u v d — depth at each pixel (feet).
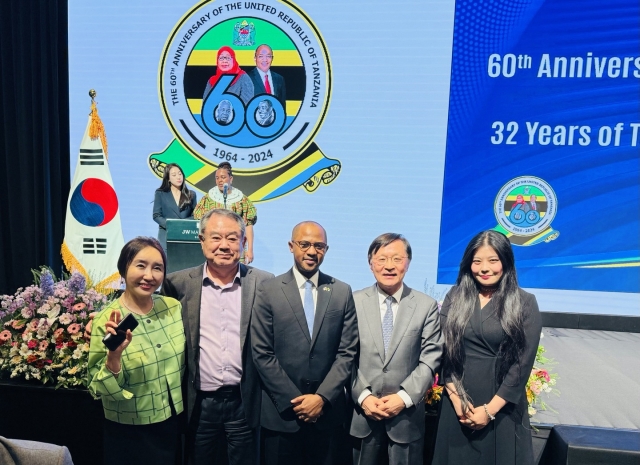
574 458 6.21
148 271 5.40
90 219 15.12
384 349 5.92
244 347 5.77
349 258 14.53
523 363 5.63
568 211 13.48
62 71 15.30
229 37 14.35
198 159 14.85
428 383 5.76
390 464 5.76
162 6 14.49
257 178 14.67
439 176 13.88
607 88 12.95
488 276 5.76
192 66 14.60
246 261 13.82
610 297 13.52
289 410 5.70
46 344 7.13
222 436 5.92
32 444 4.01
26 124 15.33
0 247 16.02
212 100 14.61
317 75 14.08
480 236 5.89
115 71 14.92
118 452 5.46
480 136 13.60
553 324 13.73
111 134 15.14
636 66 12.77
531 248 13.75
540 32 13.04
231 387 5.84
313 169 14.42
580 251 13.55
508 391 5.59
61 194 15.69
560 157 13.34
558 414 7.96
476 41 13.33
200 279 5.93
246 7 14.15
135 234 15.31
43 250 15.84
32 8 14.73
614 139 13.07
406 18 13.53
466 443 5.79
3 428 7.18
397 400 5.65
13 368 7.25
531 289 13.87
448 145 13.75
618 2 12.64
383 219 14.26
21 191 15.72
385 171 14.10
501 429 5.69
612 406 8.34
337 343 5.87
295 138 14.38
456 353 5.83
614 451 6.08
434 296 14.11
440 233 14.05
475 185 13.78
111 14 14.73
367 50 13.79
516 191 13.62
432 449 6.63
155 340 5.49
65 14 15.01
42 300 7.47
